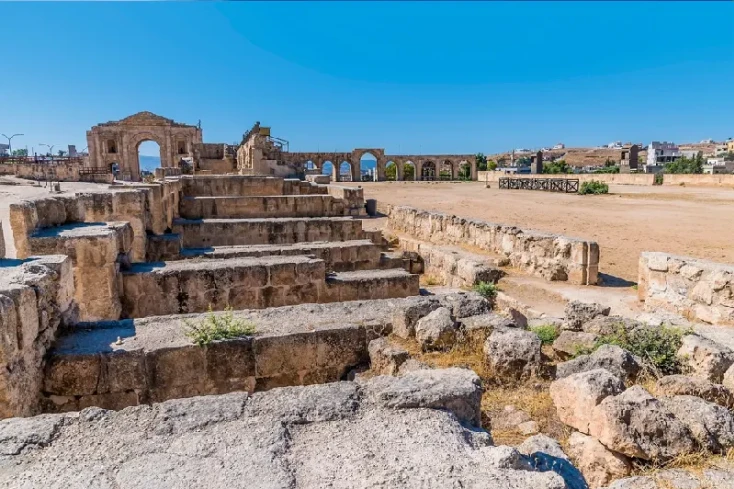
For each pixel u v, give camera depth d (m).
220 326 5.86
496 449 3.27
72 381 5.17
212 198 17.39
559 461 3.70
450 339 6.10
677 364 5.86
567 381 4.61
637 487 3.58
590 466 4.16
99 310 7.67
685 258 9.45
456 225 16.92
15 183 40.44
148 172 77.62
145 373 5.35
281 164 38.25
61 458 3.17
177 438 3.39
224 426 3.54
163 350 5.39
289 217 18.00
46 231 7.89
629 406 4.03
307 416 3.68
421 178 86.00
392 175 93.56
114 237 7.86
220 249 11.87
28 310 4.76
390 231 21.81
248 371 5.73
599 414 4.14
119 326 6.10
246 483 2.95
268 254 11.91
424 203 35.94
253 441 3.36
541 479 2.98
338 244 13.09
